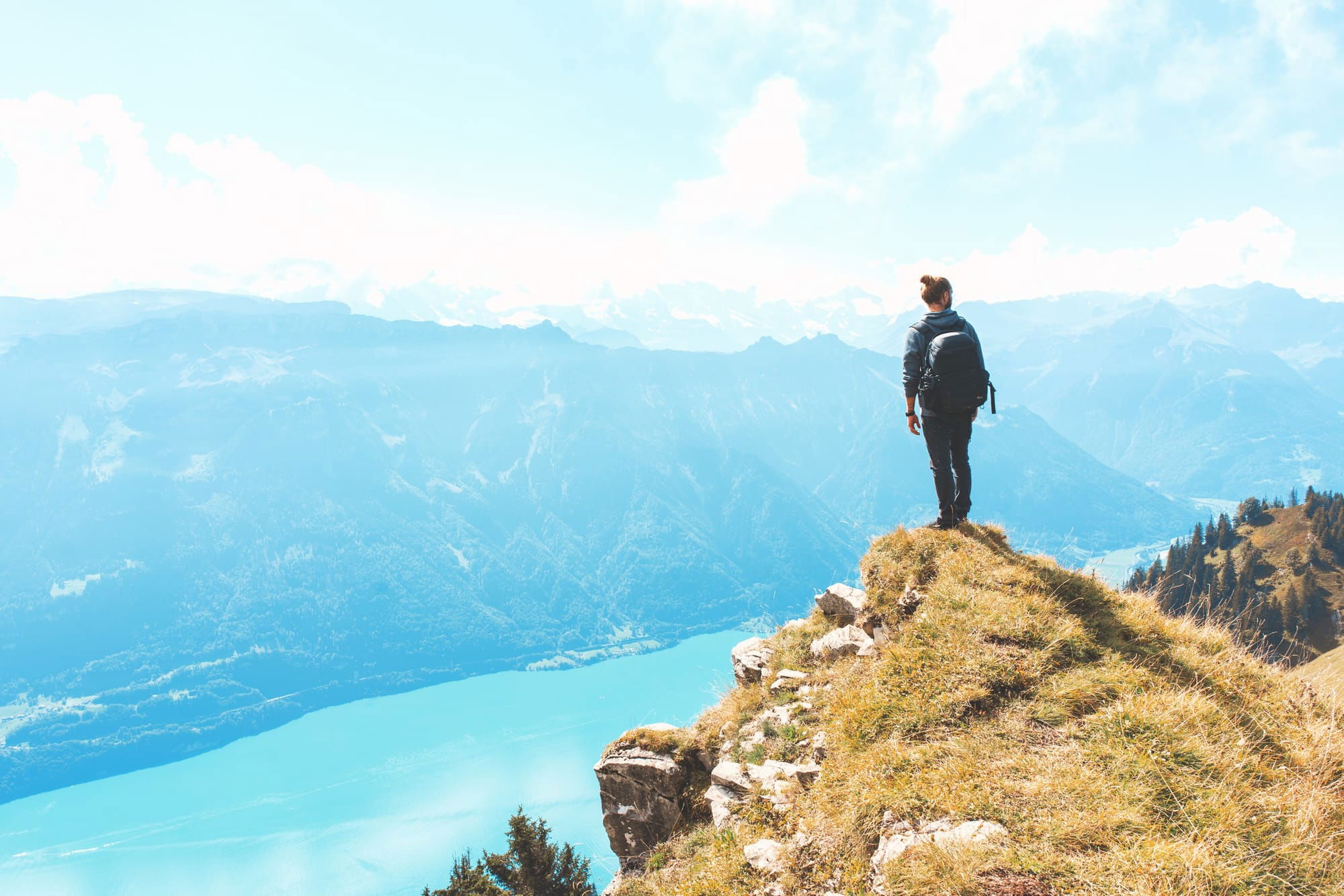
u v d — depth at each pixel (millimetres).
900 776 6637
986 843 5328
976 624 8148
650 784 12938
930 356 10148
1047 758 6137
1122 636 7754
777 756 9953
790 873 7000
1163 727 5992
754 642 14812
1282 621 116312
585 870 21234
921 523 11297
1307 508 153125
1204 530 172000
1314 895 4453
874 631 10445
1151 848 4855
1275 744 6043
